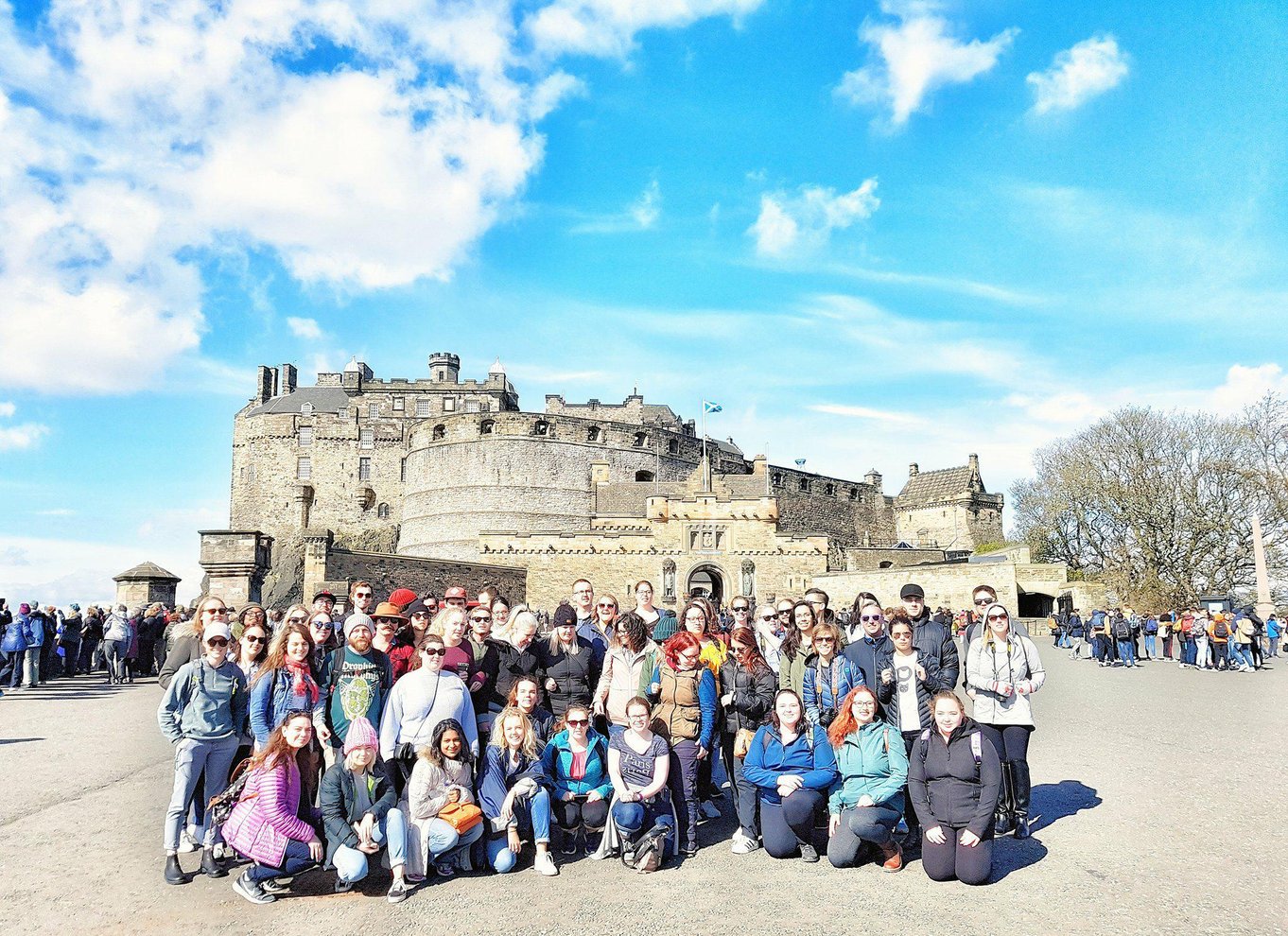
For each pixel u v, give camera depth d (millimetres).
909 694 9133
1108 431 60844
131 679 23547
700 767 9820
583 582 11422
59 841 8656
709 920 6738
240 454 84500
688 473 79062
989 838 7504
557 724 9242
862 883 7582
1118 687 21828
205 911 7039
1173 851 8016
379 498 82625
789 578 52531
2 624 20906
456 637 9016
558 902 7230
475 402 87188
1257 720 15461
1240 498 54344
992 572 48969
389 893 7328
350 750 7586
